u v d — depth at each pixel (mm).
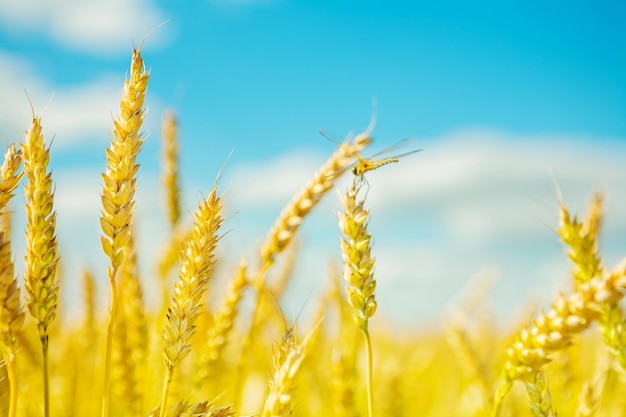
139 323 653
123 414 670
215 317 663
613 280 469
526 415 675
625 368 536
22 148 481
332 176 632
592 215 623
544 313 495
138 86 497
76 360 741
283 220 646
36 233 480
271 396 454
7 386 574
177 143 898
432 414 1008
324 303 824
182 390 677
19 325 470
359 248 524
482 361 680
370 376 520
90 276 751
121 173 488
